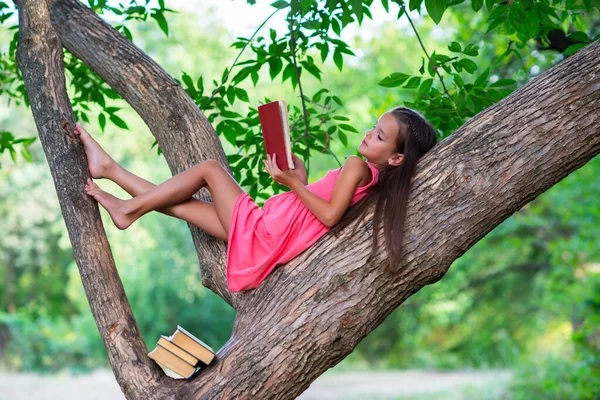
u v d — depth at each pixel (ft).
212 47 65.05
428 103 13.58
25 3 9.42
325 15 12.55
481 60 31.35
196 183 9.53
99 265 9.04
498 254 51.03
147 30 63.87
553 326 58.75
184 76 13.73
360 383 56.95
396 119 9.58
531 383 34.19
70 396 44.62
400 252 8.33
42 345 60.59
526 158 8.31
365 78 57.00
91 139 9.48
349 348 8.46
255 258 9.19
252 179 13.74
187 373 8.67
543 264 50.19
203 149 10.34
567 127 8.25
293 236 9.14
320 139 14.14
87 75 15.43
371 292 8.41
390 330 68.08
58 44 9.55
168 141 10.43
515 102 8.63
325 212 8.91
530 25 12.17
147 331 52.60
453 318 60.85
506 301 59.11
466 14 31.22
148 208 9.40
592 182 34.14
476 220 8.38
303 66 13.74
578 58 8.56
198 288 54.49
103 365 60.29
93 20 10.78
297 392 8.50
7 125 64.59
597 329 29.73
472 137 8.63
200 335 54.19
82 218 9.14
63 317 71.15
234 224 9.31
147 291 52.75
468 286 52.90
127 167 60.44
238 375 8.38
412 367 71.10
